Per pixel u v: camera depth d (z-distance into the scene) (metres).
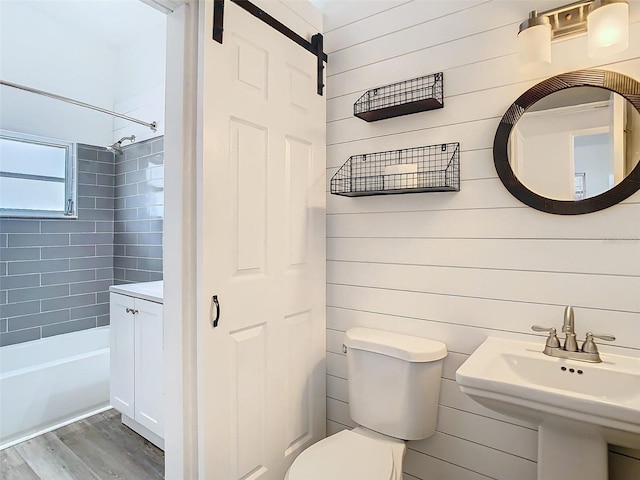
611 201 1.27
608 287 1.29
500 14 1.49
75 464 1.94
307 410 1.82
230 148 1.41
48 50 2.88
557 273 1.37
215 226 1.34
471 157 1.54
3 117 2.67
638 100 1.23
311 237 1.83
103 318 3.25
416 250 1.69
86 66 3.10
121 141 3.04
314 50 1.84
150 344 2.05
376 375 1.58
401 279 1.73
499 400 1.09
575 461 1.15
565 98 1.35
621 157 1.26
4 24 2.66
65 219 3.01
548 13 1.37
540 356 1.29
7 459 1.98
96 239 3.20
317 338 1.88
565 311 1.29
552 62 1.38
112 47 3.25
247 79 1.47
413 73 1.69
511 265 1.46
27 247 2.82
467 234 1.56
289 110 1.69
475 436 1.54
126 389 2.22
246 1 1.47
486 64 1.52
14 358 2.64
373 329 1.79
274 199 1.61
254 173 1.51
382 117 1.75
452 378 1.59
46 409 2.32
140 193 3.05
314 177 1.85
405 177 1.58
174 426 1.35
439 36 1.63
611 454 1.28
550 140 1.38
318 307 1.88
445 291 1.61
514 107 1.44
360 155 1.86
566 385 1.22
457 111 1.58
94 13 2.77
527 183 1.41
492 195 1.50
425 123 1.66
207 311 1.32
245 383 1.48
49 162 2.92
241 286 1.45
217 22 1.35
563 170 1.35
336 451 1.41
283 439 1.67
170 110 1.37
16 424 2.20
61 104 2.96
